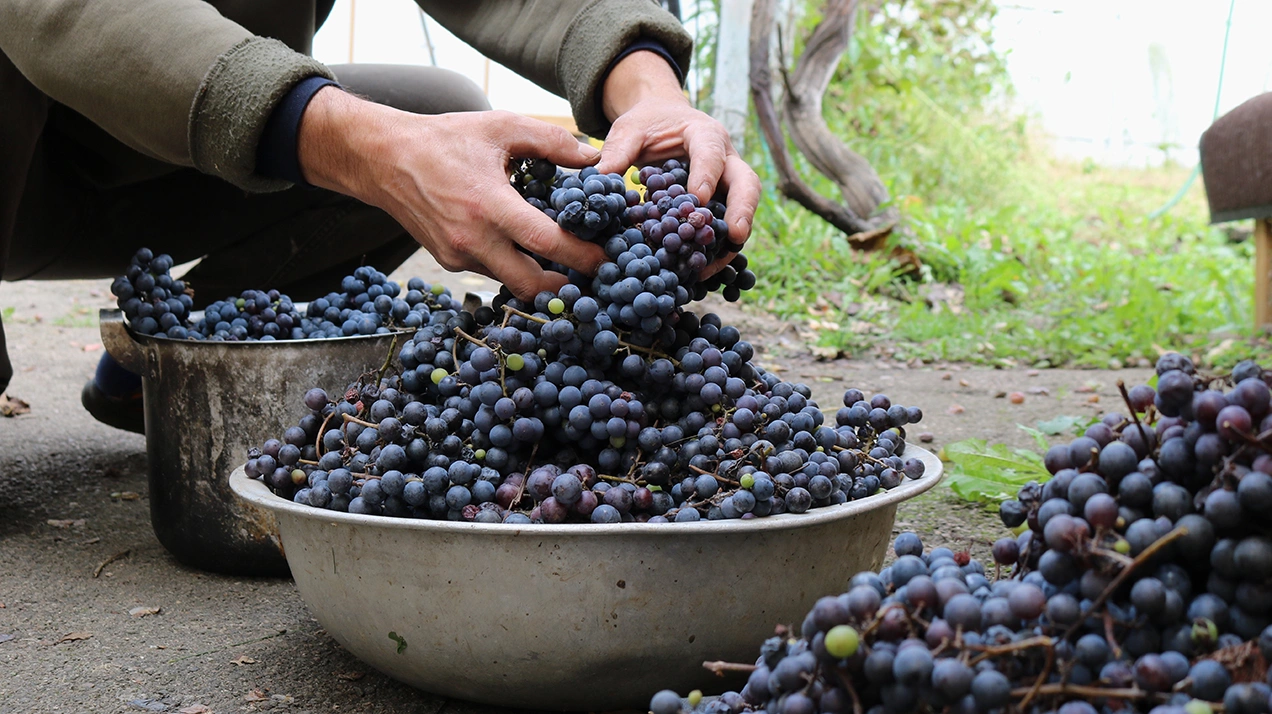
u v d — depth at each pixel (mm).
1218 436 918
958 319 4625
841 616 901
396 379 1517
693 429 1398
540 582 1199
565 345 1374
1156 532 907
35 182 2174
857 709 884
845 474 1375
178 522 1844
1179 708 814
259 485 1446
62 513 2217
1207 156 4375
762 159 5816
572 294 1389
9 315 4492
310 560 1337
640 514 1326
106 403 2461
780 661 964
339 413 1472
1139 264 5660
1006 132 8180
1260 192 4090
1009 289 5051
